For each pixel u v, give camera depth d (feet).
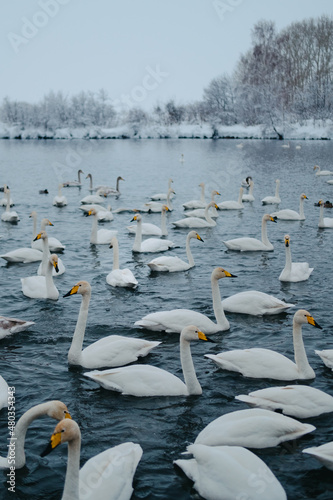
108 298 56.90
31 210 119.14
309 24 315.99
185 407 35.65
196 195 144.97
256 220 105.09
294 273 62.69
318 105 330.95
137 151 298.97
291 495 27.96
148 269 69.00
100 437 32.65
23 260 71.97
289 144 305.32
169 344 45.21
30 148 326.44
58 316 51.31
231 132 384.88
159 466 30.17
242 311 51.65
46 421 34.32
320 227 95.40
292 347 44.86
